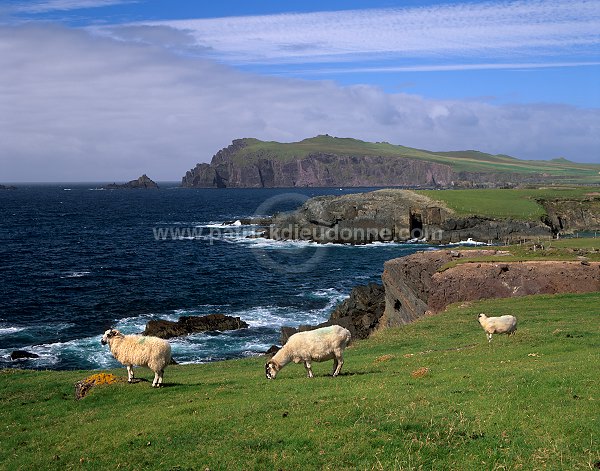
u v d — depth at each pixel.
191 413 16.91
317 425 14.34
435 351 27.69
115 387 20.58
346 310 60.31
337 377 20.70
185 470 12.69
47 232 143.38
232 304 67.06
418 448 12.62
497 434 13.01
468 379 18.30
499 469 11.50
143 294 71.50
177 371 30.17
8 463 14.62
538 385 16.22
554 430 12.97
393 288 56.06
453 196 140.50
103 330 54.72
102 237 134.75
